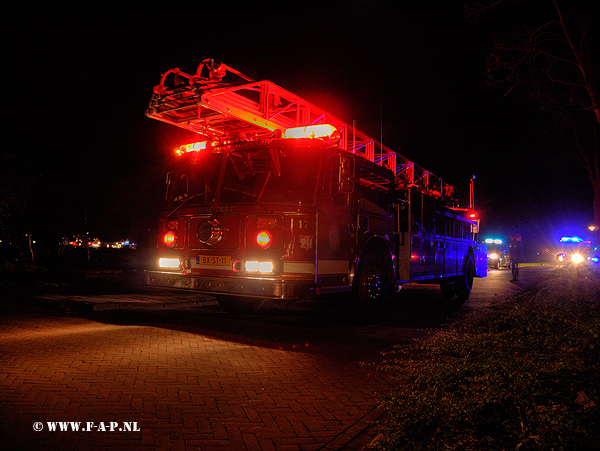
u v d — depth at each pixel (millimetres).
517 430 3100
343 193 7758
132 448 3402
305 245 7035
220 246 7527
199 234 7676
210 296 12719
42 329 7438
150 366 5430
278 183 7328
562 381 3904
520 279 23938
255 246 7191
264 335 7348
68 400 4262
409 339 7555
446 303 13117
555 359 4391
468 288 15000
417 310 11469
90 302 10297
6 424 3707
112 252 36594
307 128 8039
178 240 8039
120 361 5594
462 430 3164
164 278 8078
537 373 3805
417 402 3467
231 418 4012
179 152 8438
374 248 8984
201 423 3883
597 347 4832
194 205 7906
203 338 7035
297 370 5535
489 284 20297
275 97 8250
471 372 4109
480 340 4988
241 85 7551
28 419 3816
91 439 3516
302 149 7305
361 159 8258
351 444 3564
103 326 7801
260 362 5824
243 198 7473
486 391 3459
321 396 4645
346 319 8734
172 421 3896
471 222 15578
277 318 9648
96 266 25141
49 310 9477
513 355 4418
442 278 12883
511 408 3377
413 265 10625
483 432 3309
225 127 8539
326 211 7367
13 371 5051
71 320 8352
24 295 11664
